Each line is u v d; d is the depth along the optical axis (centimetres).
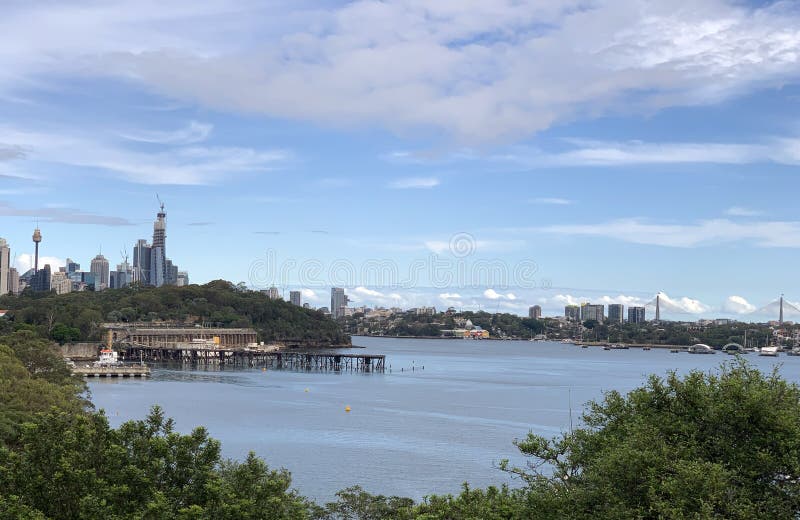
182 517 4491
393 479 10794
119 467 4869
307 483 10456
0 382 11975
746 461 4666
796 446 4597
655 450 4800
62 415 5372
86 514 4425
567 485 5391
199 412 17262
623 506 4572
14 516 4394
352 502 7694
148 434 5219
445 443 13675
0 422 9562
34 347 18325
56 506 4706
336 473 11112
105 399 19475
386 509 7550
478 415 17600
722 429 4956
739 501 4338
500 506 5441
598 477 4884
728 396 4978
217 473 5538
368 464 11756
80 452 4997
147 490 4791
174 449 5078
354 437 14212
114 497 4612
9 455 4878
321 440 13812
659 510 4341
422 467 11600
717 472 4391
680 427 5038
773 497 4422
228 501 4750
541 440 6009
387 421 16388
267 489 5012
